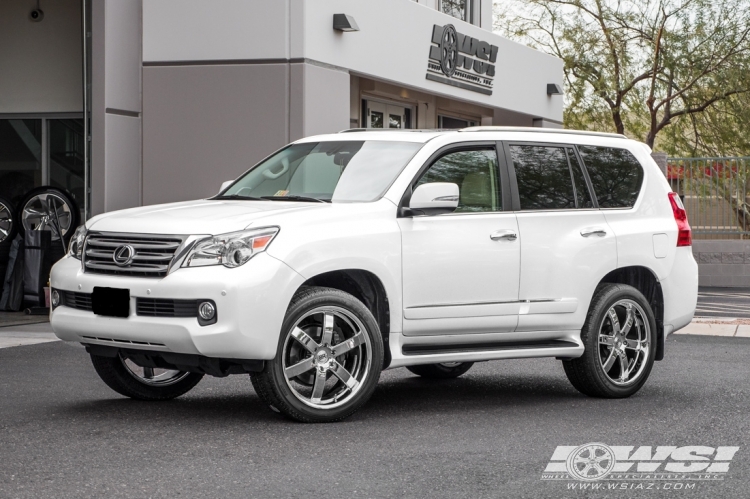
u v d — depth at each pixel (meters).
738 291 22.12
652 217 8.79
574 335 8.17
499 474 5.68
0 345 11.13
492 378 9.42
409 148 7.82
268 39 14.46
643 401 8.16
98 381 8.80
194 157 14.78
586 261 8.16
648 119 32.28
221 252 6.62
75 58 17.20
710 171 23.86
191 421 7.02
